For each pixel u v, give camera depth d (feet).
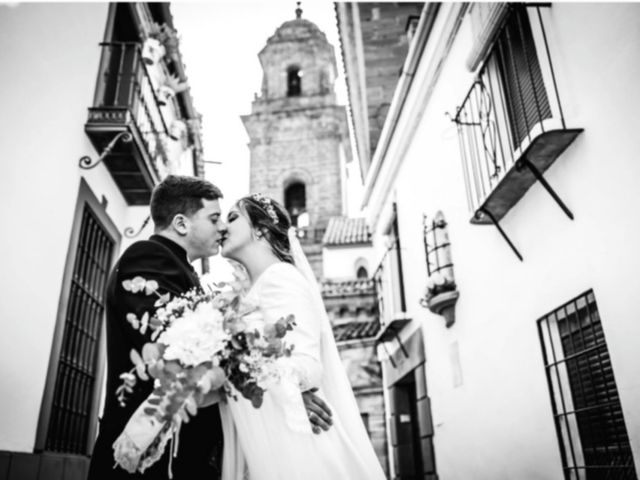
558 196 12.14
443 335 20.33
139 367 5.18
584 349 11.54
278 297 6.56
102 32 18.56
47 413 13.99
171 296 6.52
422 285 23.35
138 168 18.84
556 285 12.32
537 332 13.17
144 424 5.41
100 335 18.44
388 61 36.88
